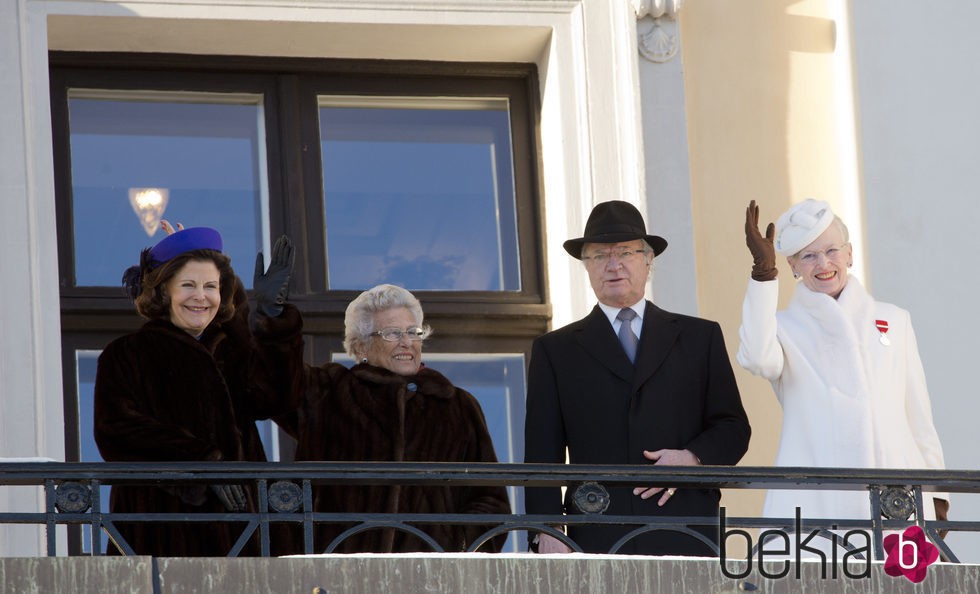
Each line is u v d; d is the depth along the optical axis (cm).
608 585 1773
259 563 1719
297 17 2597
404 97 2717
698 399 2072
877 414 2031
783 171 2659
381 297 2102
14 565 1681
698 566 1802
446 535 2039
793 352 2058
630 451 2039
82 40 2592
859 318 2077
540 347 2114
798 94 2688
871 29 2678
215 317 1994
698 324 2112
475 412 2111
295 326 1942
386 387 2066
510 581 1755
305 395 2050
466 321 2639
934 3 2695
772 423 2534
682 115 2655
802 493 2025
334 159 2683
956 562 1919
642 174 2616
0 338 2406
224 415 1941
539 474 1823
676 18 2688
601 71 2650
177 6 2566
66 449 2492
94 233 2581
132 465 1753
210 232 2000
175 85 2653
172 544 1909
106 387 1916
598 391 2069
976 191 2627
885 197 2614
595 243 2116
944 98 2659
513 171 2714
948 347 2564
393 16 2623
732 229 2623
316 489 2020
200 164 2648
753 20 2706
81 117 2617
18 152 2466
